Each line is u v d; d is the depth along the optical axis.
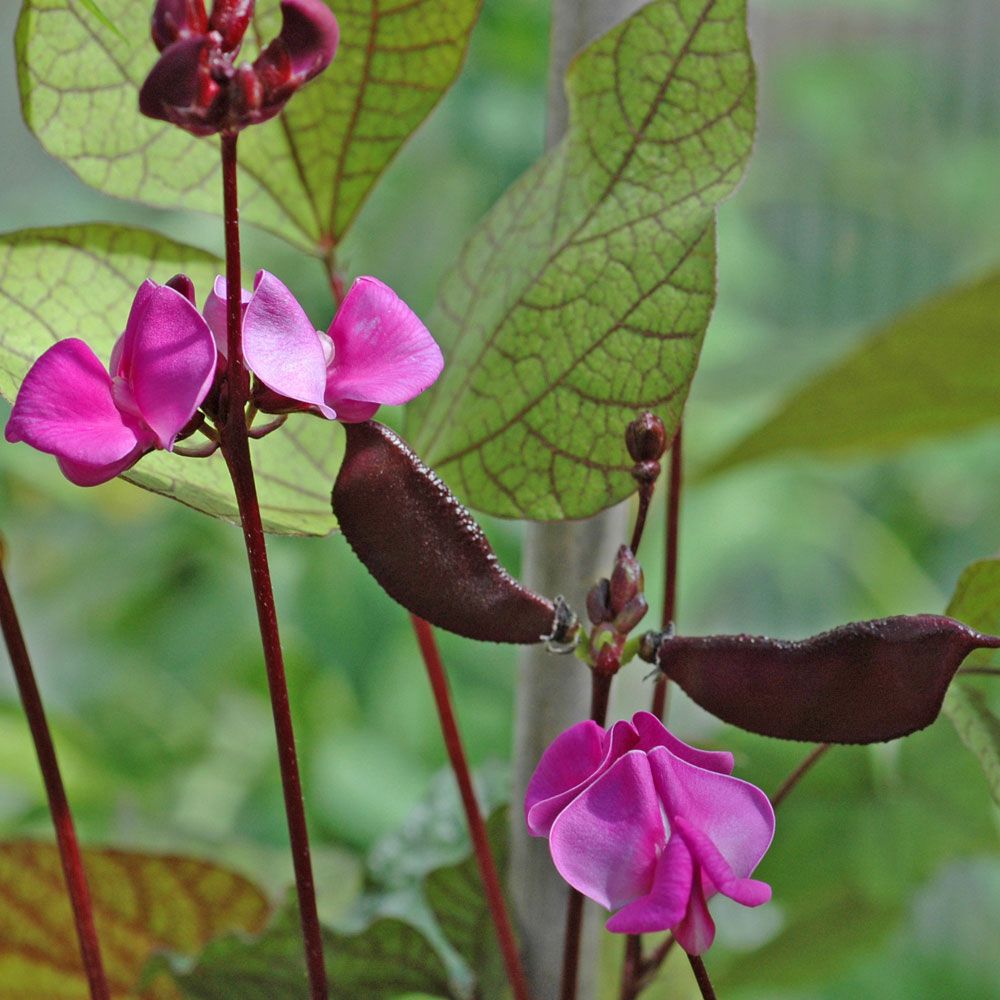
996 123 2.74
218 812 1.78
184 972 0.77
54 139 0.74
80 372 0.64
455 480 0.72
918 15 2.72
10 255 0.72
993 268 0.92
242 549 1.96
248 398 0.64
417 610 0.66
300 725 1.84
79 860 0.71
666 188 0.71
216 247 1.91
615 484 0.71
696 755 0.65
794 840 0.98
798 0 2.37
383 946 0.76
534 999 0.78
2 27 2.38
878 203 2.63
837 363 1.01
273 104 0.62
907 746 0.97
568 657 0.77
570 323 0.72
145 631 1.96
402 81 0.76
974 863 2.14
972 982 2.15
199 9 0.62
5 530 2.05
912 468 2.41
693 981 0.94
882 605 2.00
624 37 0.71
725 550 2.06
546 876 0.78
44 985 0.81
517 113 1.96
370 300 0.66
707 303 0.70
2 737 1.54
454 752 0.76
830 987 2.06
